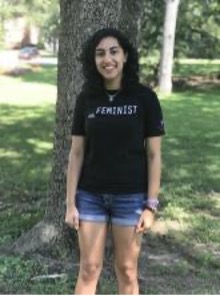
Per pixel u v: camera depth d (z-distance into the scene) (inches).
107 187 105.2
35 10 1428.4
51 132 377.4
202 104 568.1
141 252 167.5
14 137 356.8
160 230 187.8
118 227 106.3
